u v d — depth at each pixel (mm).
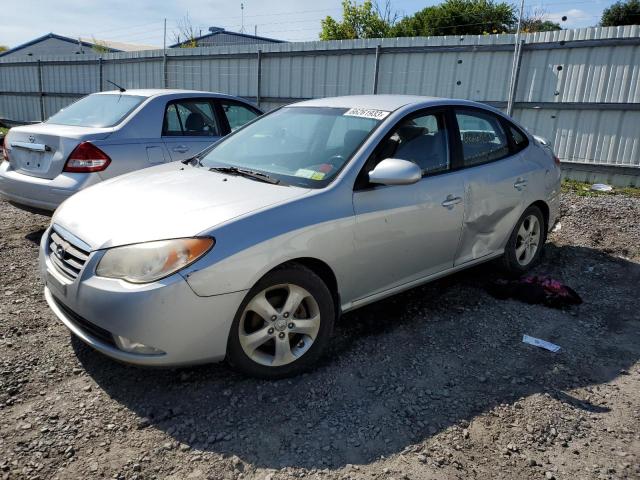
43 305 3879
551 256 5512
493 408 2871
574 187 9062
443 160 3902
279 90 13352
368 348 3459
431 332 3725
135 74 16531
